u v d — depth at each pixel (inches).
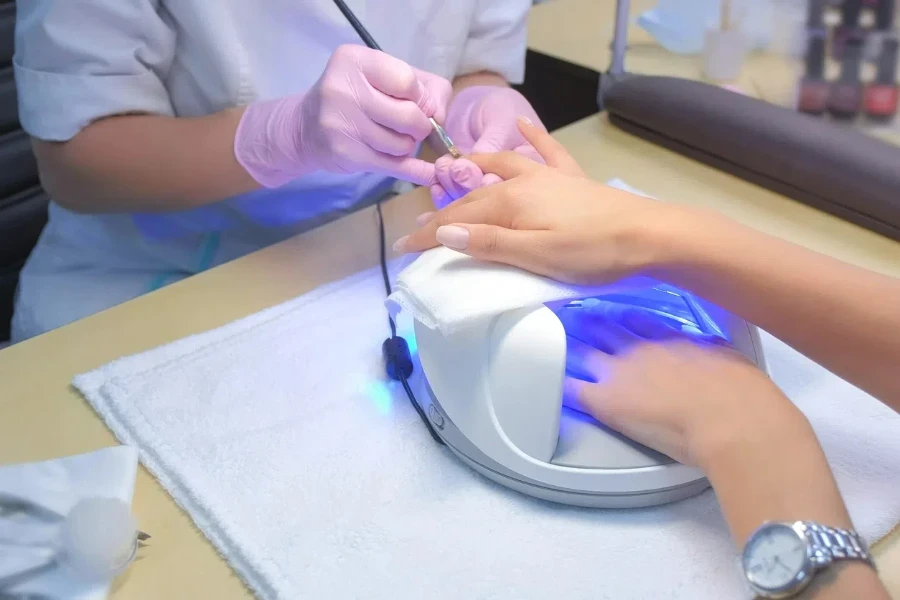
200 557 19.1
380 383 24.0
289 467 21.1
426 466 21.3
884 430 21.8
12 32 40.6
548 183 23.5
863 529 18.9
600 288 21.0
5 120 42.0
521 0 41.7
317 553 18.7
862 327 19.5
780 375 23.6
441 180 27.6
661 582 18.0
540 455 19.8
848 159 30.8
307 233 31.4
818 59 38.3
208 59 33.7
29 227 45.2
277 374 24.3
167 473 21.0
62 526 18.6
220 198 33.8
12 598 18.0
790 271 20.1
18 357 25.5
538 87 54.1
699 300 22.5
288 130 30.1
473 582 18.0
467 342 19.8
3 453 21.9
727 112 34.2
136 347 25.9
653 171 35.1
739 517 17.5
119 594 18.2
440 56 39.8
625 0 38.5
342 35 35.4
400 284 21.6
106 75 31.8
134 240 39.1
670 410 19.5
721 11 45.1
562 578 18.1
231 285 28.7
